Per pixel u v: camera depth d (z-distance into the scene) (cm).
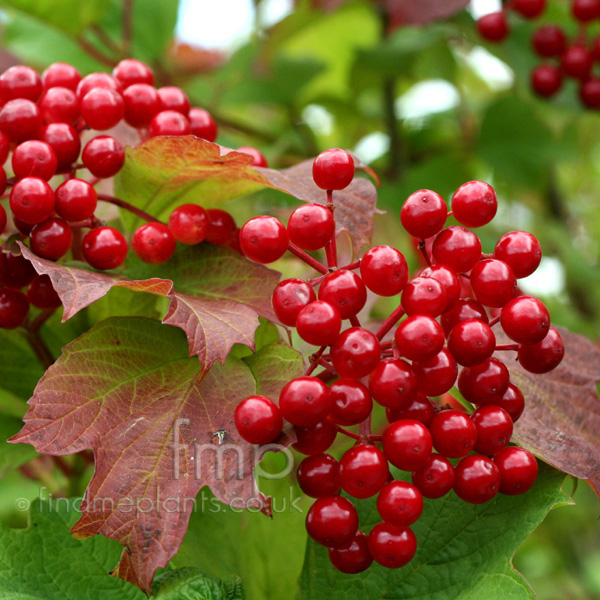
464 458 42
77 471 49
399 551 42
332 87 91
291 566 46
